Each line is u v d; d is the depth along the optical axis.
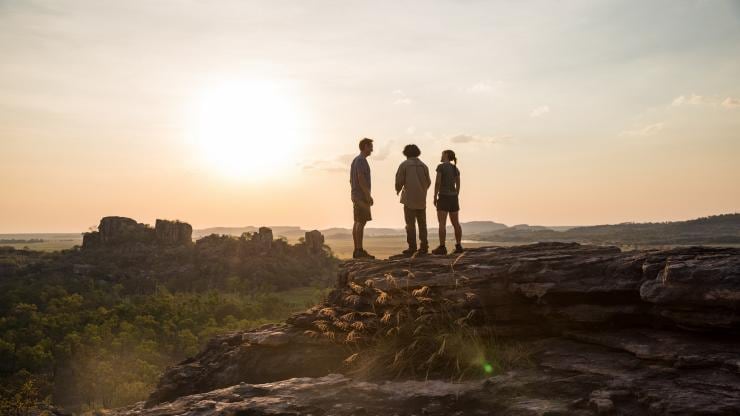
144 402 10.63
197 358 11.70
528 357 7.65
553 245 10.15
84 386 87.50
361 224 11.77
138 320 119.88
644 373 6.43
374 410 6.56
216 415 6.55
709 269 6.66
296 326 9.98
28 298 145.38
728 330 6.54
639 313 7.48
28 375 87.56
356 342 8.91
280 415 6.53
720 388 5.67
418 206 11.22
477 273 8.84
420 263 9.84
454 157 11.66
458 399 6.65
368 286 9.62
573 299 7.98
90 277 194.88
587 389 6.37
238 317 137.62
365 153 11.79
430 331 8.38
